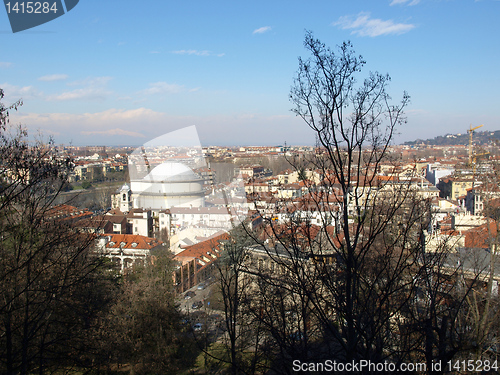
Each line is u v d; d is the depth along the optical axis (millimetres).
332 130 8570
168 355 28422
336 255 10883
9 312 13539
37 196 14539
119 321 27297
